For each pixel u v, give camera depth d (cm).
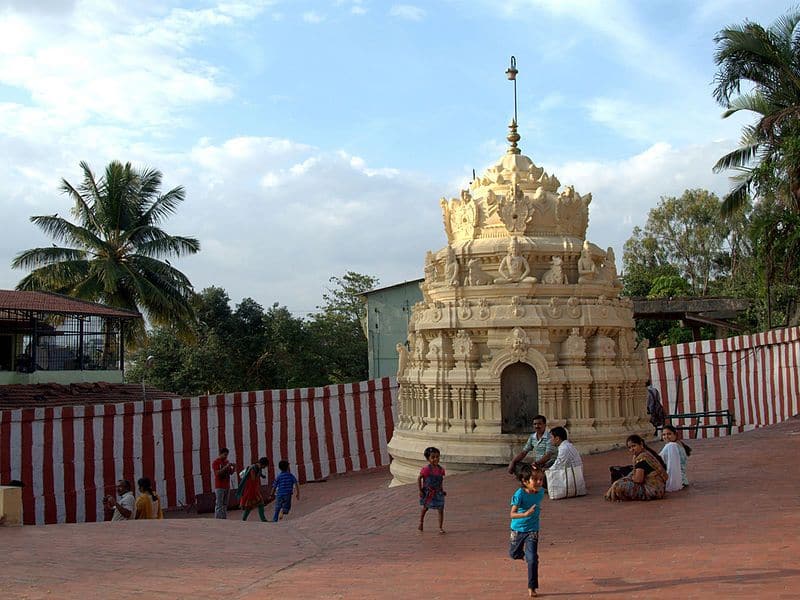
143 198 4666
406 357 2555
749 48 3444
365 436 3073
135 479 2683
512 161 2606
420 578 1125
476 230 2456
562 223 2434
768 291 3572
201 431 2828
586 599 941
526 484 1011
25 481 2498
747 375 3231
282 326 5538
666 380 3247
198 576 1193
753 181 3562
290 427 2972
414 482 2277
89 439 2625
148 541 1505
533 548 986
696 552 1141
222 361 5219
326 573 1203
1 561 1280
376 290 4631
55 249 4378
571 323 2283
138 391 3641
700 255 7125
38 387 3331
